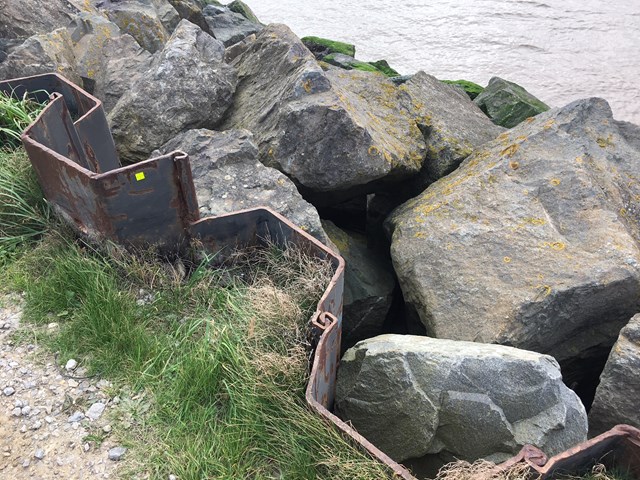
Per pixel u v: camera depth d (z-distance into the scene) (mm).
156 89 4828
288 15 20656
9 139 4215
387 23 19812
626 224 4184
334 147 4418
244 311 3148
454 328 3730
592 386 4184
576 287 3617
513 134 4953
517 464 2330
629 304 3752
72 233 3619
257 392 2732
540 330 3680
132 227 3344
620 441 2453
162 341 3098
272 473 2572
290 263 3402
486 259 3930
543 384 2641
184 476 2516
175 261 3539
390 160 4578
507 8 20781
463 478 2373
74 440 2672
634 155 4664
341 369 3127
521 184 4336
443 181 4836
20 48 5262
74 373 2945
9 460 2596
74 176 3170
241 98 5441
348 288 4629
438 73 16453
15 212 3686
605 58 17125
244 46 6605
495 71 16453
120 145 4871
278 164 4555
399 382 2777
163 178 3213
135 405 2812
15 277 3381
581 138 4570
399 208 4730
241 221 3438
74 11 6523
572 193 4176
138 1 7965
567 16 20016
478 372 2686
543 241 3936
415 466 2795
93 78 5844
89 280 3248
